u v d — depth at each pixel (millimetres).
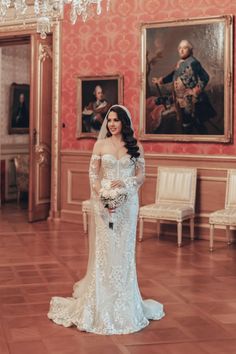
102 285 4070
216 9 7391
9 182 11312
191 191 7395
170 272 5680
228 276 5539
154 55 7816
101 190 4066
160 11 7785
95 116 8422
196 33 7484
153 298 4762
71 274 5531
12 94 11203
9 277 5414
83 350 3570
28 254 6453
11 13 9023
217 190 7465
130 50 8070
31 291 4926
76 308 4125
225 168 7402
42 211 8977
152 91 7867
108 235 4086
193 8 7539
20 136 11516
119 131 4207
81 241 7250
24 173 11133
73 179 8719
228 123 7336
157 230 7613
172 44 7668
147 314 4207
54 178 8883
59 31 8680
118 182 4078
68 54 8633
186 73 7578
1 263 6004
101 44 8320
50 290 4957
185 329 3988
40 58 8820
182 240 7445
